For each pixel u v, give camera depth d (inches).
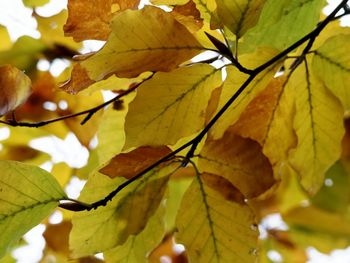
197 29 20.4
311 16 22.9
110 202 20.7
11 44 26.7
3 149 32.2
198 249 21.4
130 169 20.5
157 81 19.6
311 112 22.6
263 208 38.9
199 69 19.8
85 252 21.0
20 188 19.6
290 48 20.7
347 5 23.4
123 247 21.9
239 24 19.7
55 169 32.2
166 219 35.1
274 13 21.4
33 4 26.6
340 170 37.9
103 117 24.1
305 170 23.2
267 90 22.1
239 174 21.1
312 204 39.0
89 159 31.2
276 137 22.5
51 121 20.8
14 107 19.9
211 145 21.0
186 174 26.6
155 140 19.9
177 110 19.9
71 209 19.9
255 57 20.4
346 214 39.1
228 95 20.4
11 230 19.5
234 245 21.4
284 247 40.0
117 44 18.9
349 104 22.4
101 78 19.2
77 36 20.1
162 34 19.2
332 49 21.8
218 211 21.4
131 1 20.1
